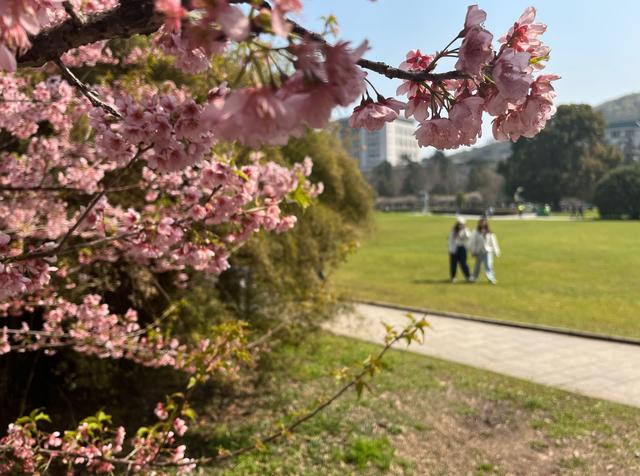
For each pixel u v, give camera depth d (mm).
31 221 3943
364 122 1224
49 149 3812
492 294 11969
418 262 18172
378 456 4441
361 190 9430
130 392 5672
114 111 1569
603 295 11539
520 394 5848
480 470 4305
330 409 5422
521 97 1069
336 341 8164
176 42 1412
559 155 53781
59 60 1444
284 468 4297
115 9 1136
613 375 6473
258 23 782
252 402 5719
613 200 42656
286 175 2604
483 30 1094
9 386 5121
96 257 4078
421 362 7082
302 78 808
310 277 6578
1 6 846
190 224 2363
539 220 42844
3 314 3900
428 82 1296
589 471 4277
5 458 2824
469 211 61031
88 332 3705
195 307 5406
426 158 94625
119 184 4258
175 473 3992
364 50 816
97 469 2730
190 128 1444
